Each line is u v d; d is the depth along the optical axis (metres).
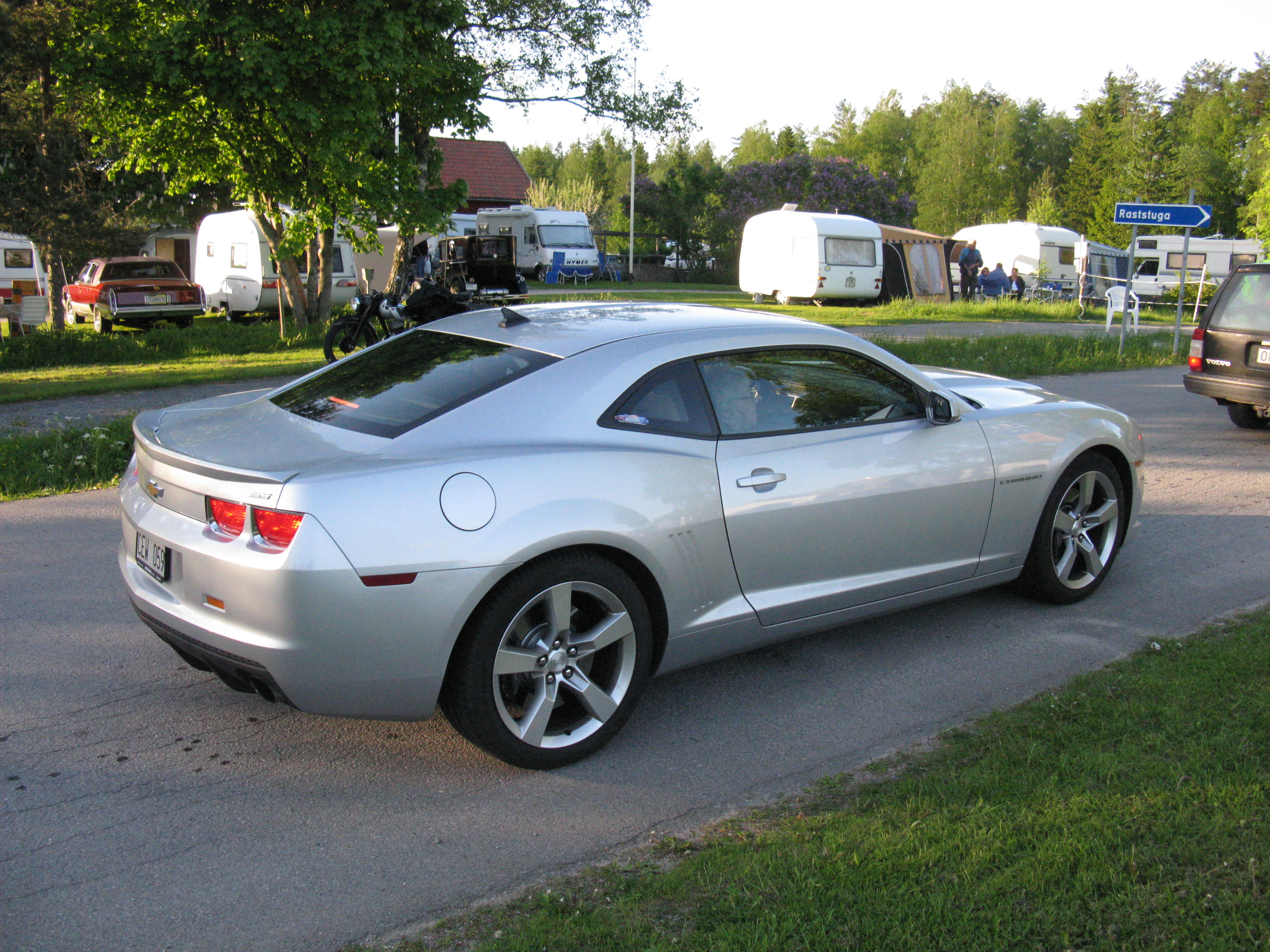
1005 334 19.19
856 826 2.87
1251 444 9.22
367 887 2.74
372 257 26.33
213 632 3.09
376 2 15.38
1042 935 2.37
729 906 2.52
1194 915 2.42
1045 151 90.44
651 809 3.16
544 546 3.19
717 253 47.94
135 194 25.98
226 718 3.78
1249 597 5.07
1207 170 65.31
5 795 3.22
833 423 4.06
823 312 24.27
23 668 4.16
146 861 2.87
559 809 3.17
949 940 2.35
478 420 3.36
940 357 14.50
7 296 23.88
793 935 2.38
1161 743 3.31
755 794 3.24
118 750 3.52
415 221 18.03
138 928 2.56
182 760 3.47
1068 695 3.78
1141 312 31.02
